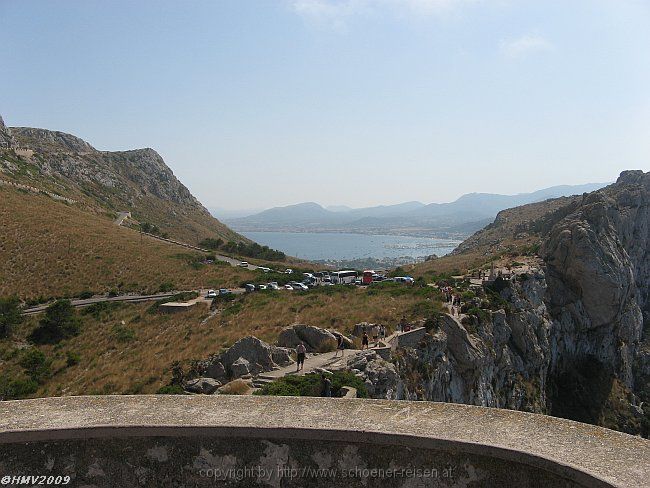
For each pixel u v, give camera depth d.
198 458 5.79
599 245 65.44
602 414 56.88
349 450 5.64
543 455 5.07
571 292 64.81
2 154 145.75
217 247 126.25
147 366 33.00
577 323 63.12
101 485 5.81
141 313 55.34
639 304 81.31
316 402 6.50
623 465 4.91
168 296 65.62
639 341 73.50
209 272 80.12
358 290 56.50
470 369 34.50
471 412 6.13
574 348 61.84
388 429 5.63
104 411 6.24
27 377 38.91
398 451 5.55
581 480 4.77
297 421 5.86
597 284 62.88
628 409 58.91
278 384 18.42
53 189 138.25
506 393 42.88
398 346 29.17
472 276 66.56
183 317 50.31
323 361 24.59
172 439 5.80
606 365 64.44
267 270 86.62
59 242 81.06
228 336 35.88
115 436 5.76
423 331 32.44
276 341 28.81
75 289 68.00
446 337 34.00
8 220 83.81
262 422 5.84
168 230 166.38
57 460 5.77
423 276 81.12
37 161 163.25
